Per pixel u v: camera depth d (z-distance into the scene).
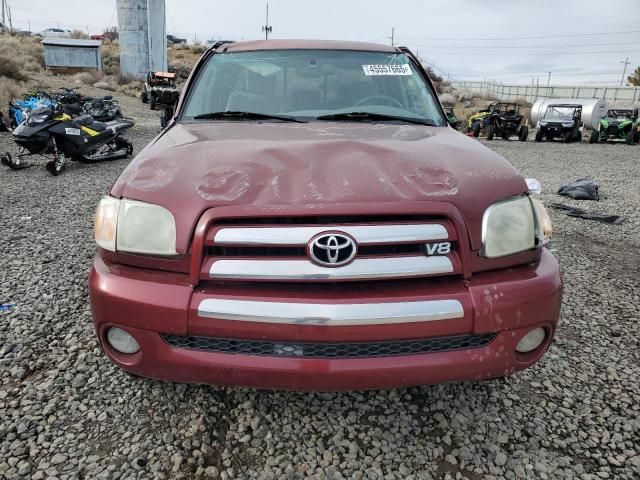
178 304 1.82
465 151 2.33
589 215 6.61
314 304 1.77
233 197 1.88
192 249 1.84
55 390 2.41
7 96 16.64
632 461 2.08
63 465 1.96
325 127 2.72
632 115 23.27
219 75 3.18
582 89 48.59
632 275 4.31
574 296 3.79
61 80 26.27
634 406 2.44
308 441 2.14
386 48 3.52
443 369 1.87
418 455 2.09
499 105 24.58
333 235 1.79
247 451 2.07
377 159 2.13
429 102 3.20
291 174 1.99
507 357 1.94
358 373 1.82
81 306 3.30
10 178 7.96
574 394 2.52
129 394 2.39
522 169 12.05
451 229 1.88
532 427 2.27
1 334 2.90
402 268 1.82
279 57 3.28
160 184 2.00
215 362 1.85
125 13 31.39
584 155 16.27
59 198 6.59
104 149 9.55
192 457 2.02
